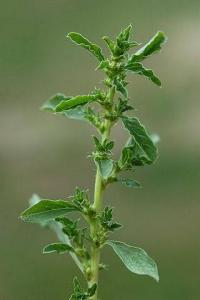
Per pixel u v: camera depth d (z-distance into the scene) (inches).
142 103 63.4
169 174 56.7
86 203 18.8
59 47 69.1
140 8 71.2
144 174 56.4
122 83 18.8
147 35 70.2
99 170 18.5
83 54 68.2
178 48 68.7
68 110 18.8
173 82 65.6
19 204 57.5
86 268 18.9
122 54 18.7
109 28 71.1
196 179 56.1
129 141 19.7
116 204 55.2
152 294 48.2
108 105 18.8
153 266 18.5
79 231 19.0
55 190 59.4
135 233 53.8
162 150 59.4
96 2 71.0
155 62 67.9
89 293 18.5
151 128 62.2
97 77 66.7
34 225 52.6
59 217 18.9
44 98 66.4
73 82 66.9
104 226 18.8
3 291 49.0
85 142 62.1
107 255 49.4
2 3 72.0
